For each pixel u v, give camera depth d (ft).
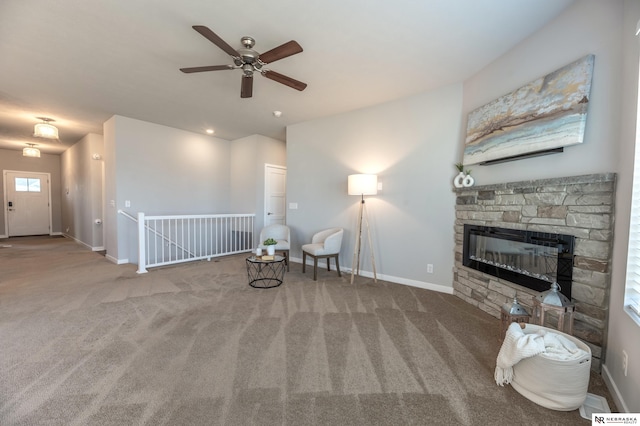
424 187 11.55
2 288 11.03
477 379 5.68
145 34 7.82
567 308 5.73
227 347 6.75
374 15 6.98
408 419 4.62
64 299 9.84
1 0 6.45
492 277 8.90
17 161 25.45
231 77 10.37
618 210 5.54
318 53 8.73
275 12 6.90
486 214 9.18
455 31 7.63
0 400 4.87
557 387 4.81
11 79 10.58
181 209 18.06
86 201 20.38
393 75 10.11
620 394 4.93
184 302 9.70
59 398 4.94
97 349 6.57
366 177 11.86
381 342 7.11
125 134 15.38
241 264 15.39
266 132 18.31
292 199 16.49
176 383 5.40
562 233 6.69
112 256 15.92
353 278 12.34
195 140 18.61
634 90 5.05
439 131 11.10
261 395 5.13
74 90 11.62
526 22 7.25
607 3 5.89
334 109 13.66
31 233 26.25
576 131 6.20
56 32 7.72
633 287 4.94
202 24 7.36
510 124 7.98
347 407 4.87
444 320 8.46
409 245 12.00
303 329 7.78
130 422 4.45
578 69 6.30
